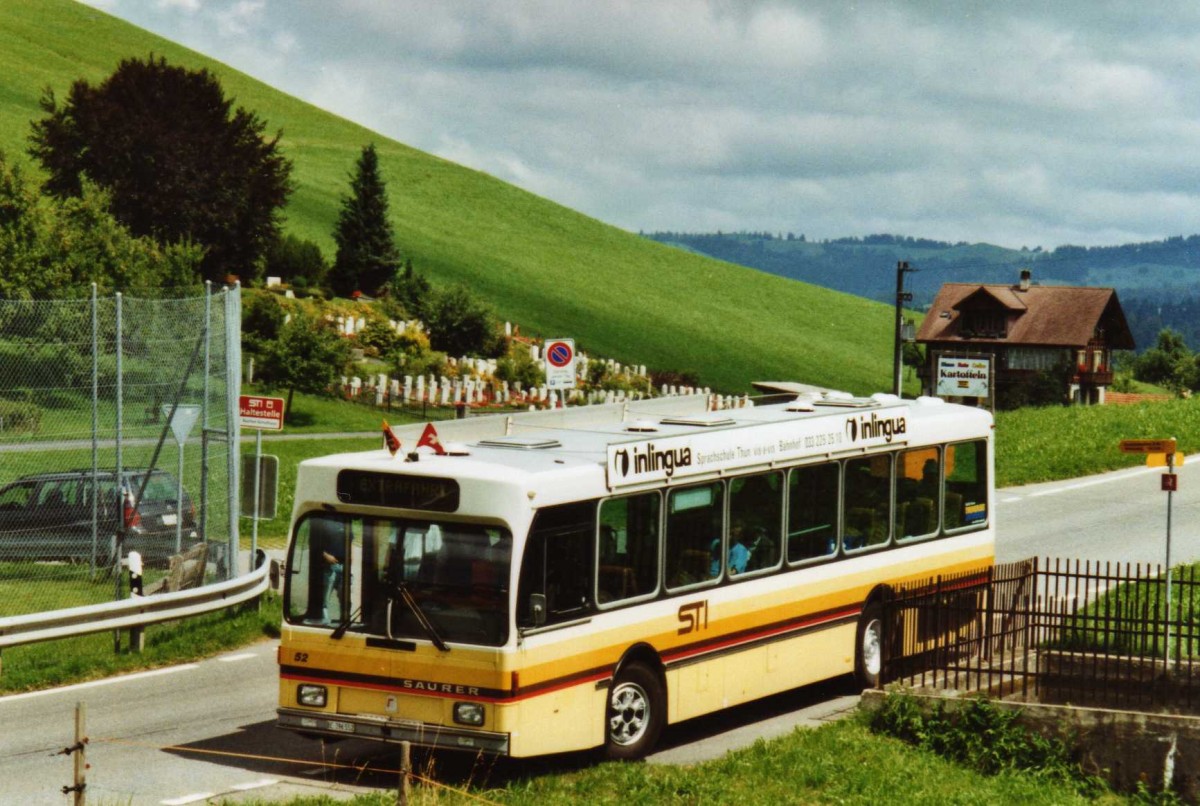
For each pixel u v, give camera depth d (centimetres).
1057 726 1405
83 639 1808
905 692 1466
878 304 15000
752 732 1461
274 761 1296
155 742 1358
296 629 1248
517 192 15612
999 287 11231
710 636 1389
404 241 12312
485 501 1188
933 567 1725
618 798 1156
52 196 7738
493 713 1173
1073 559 2627
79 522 2278
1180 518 3150
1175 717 1373
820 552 1553
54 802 1140
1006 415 5512
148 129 8362
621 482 1285
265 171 8838
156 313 2498
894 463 1670
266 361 6212
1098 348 11056
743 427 1449
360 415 6297
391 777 1250
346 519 1241
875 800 1185
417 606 1208
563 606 1224
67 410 2591
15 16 16400
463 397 6944
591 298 12094
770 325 12825
